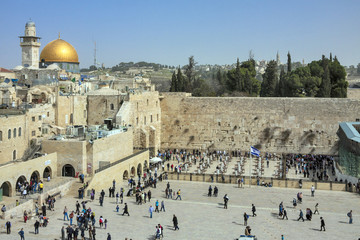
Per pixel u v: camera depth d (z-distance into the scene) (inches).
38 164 2245.3
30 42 4217.5
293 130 3698.3
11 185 2030.0
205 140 3868.1
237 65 5137.8
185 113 3905.0
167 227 1780.3
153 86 4512.8
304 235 1715.1
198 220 1897.1
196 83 5792.3
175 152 3922.2
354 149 2674.7
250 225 1836.9
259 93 5871.1
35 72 3737.7
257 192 2485.2
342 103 3609.7
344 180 2751.0
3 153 2349.9
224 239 1642.5
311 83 4333.2
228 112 3816.4
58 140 2477.9
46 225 1732.3
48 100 2945.4
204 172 3036.4
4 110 2625.5
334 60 4537.4
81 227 1617.9
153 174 2957.7
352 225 1865.2
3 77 3580.2
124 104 3253.0
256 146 3762.3
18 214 1855.3
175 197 2325.3
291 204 2222.0
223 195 2396.7
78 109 3267.7
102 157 2556.6
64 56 4207.7
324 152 3641.7
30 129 2669.8
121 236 1652.3
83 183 2301.9
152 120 3740.2
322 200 2315.5
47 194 2066.9
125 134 2920.8
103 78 4554.6
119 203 2140.7
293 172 3090.6
